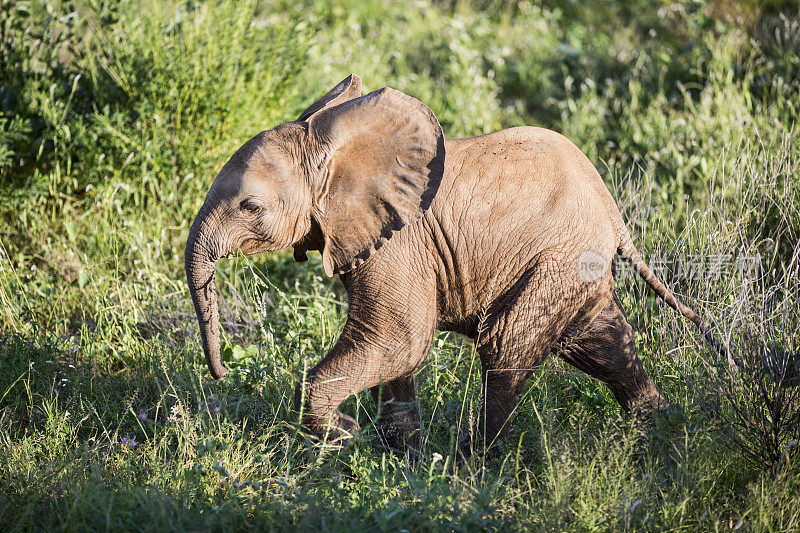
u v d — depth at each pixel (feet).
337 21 66.64
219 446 26.61
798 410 26.25
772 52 55.16
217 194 25.07
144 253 38.47
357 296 25.88
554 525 22.80
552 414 27.94
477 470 25.98
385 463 26.40
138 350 33.73
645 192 37.73
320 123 25.11
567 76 58.34
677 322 31.42
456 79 57.11
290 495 24.13
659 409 27.99
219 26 43.42
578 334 26.86
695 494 25.04
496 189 25.50
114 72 42.14
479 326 26.08
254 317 34.86
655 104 51.42
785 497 24.09
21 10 42.80
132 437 28.89
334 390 25.99
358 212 24.91
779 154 35.83
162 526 21.97
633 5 68.80
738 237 32.86
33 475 25.20
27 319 35.60
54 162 41.60
